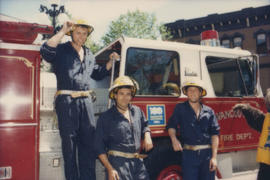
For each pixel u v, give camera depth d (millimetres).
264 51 24438
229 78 4277
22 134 3012
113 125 2572
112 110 2645
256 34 24781
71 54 3127
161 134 3504
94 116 3400
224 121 4074
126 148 2561
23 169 2979
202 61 4062
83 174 3100
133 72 3508
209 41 4738
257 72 4000
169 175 3584
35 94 3113
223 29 25891
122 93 2629
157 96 3594
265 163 2973
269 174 2959
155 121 3518
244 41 25188
